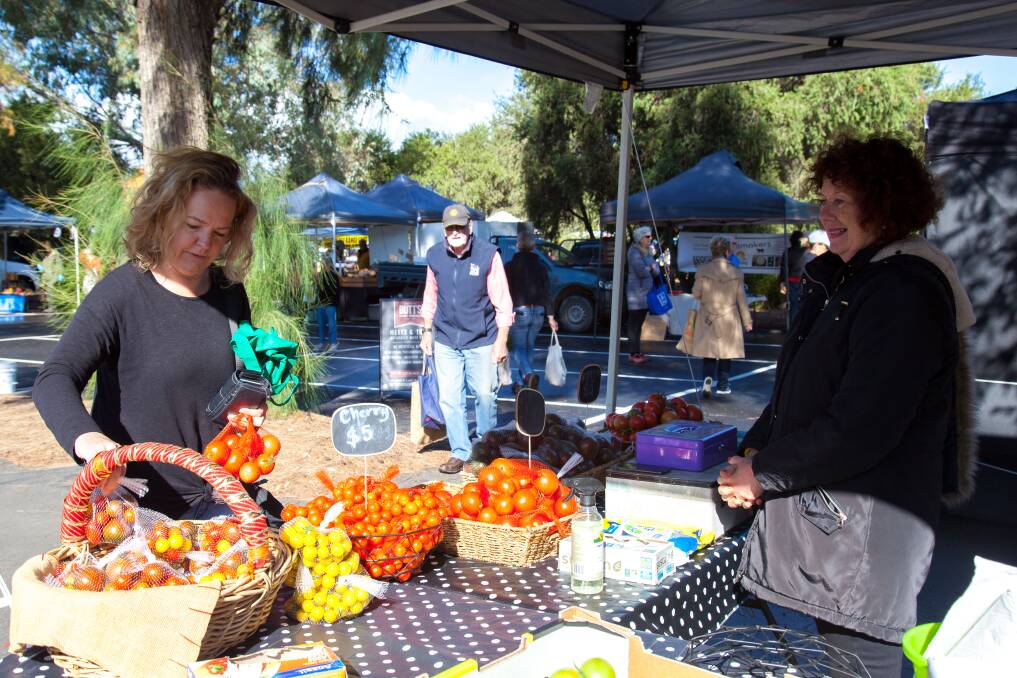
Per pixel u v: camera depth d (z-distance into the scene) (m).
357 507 2.08
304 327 8.52
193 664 1.43
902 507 1.92
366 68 9.14
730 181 13.93
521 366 8.89
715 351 9.52
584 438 2.95
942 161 5.68
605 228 18.39
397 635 1.73
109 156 8.02
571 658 1.59
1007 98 5.74
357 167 28.47
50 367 1.86
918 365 1.84
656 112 21.44
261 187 8.00
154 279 2.06
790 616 3.16
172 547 1.63
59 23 11.90
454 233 5.79
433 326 6.18
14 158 19.11
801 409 2.06
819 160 2.10
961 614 1.25
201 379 2.07
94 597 1.50
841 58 4.15
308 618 1.79
